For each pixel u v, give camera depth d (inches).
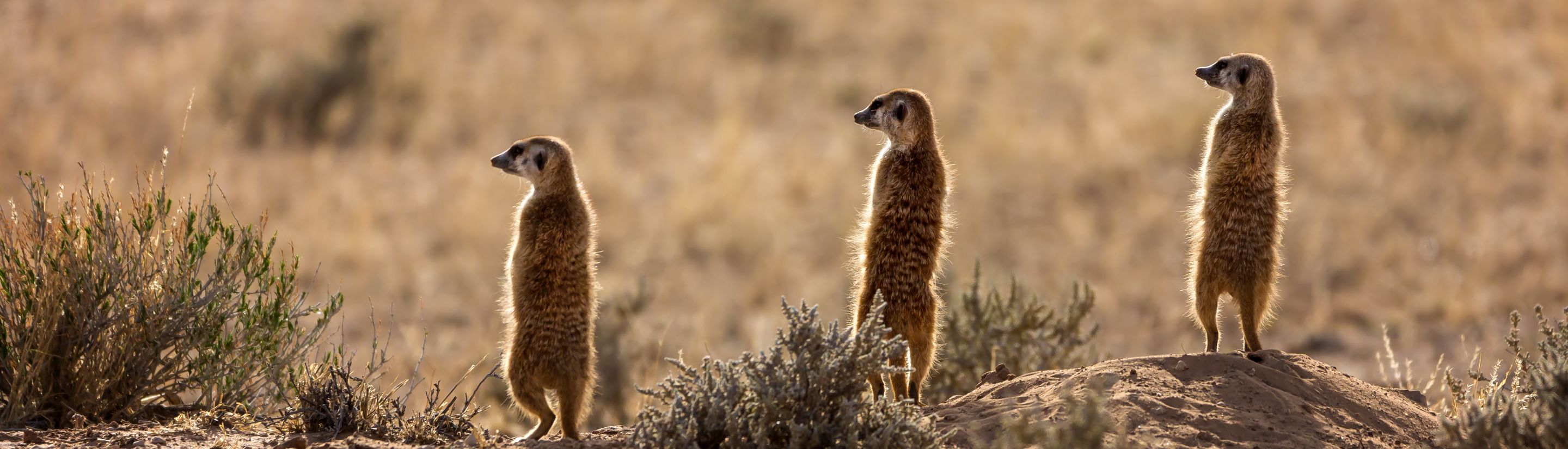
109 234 408.8
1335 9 1753.2
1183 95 1455.5
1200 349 831.1
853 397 326.0
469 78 1572.3
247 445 361.7
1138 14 1808.6
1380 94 1433.3
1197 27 1744.6
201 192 1140.5
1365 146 1285.7
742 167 1285.7
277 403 420.2
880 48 1732.3
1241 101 408.2
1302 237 1055.6
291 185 1215.6
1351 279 987.9
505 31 1739.7
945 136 1386.6
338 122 1413.6
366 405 394.9
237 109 1424.7
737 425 312.5
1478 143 1277.1
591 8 1866.4
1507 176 1194.0
